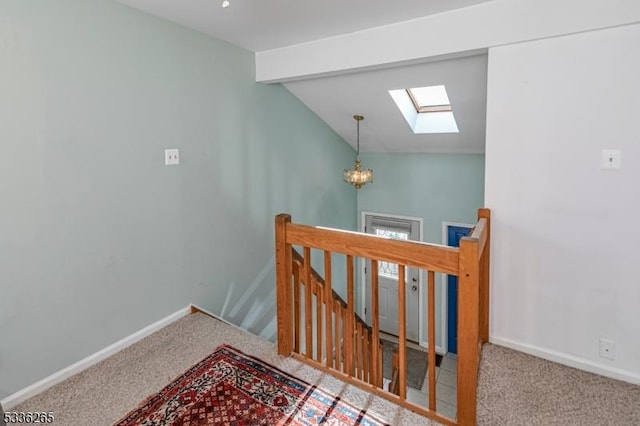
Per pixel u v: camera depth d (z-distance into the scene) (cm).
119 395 192
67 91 200
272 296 376
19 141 183
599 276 209
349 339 199
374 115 399
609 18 190
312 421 169
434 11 237
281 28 266
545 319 227
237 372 208
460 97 323
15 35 178
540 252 225
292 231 206
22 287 189
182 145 267
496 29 222
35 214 192
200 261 291
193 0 218
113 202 227
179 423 170
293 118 386
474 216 460
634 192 195
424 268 164
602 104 199
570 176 211
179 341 244
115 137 225
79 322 215
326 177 459
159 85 248
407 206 507
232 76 305
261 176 348
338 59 286
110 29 217
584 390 196
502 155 229
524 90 219
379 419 170
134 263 242
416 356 517
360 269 570
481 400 188
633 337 204
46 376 201
